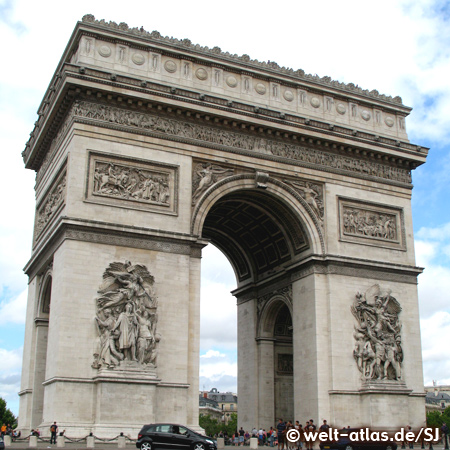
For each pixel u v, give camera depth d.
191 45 77.69
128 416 61.50
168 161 72.25
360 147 83.81
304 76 84.38
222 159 75.50
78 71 68.31
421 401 79.19
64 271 63.91
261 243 90.25
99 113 70.00
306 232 79.62
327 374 75.00
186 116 74.38
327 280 78.31
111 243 66.69
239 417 92.50
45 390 64.88
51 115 74.06
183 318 67.94
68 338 62.31
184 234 70.06
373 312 79.00
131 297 65.38
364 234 82.69
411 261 84.88
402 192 87.25
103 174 68.75
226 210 87.62
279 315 91.81
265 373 89.62
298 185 80.19
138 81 71.00
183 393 65.69
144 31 75.38
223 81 78.69
